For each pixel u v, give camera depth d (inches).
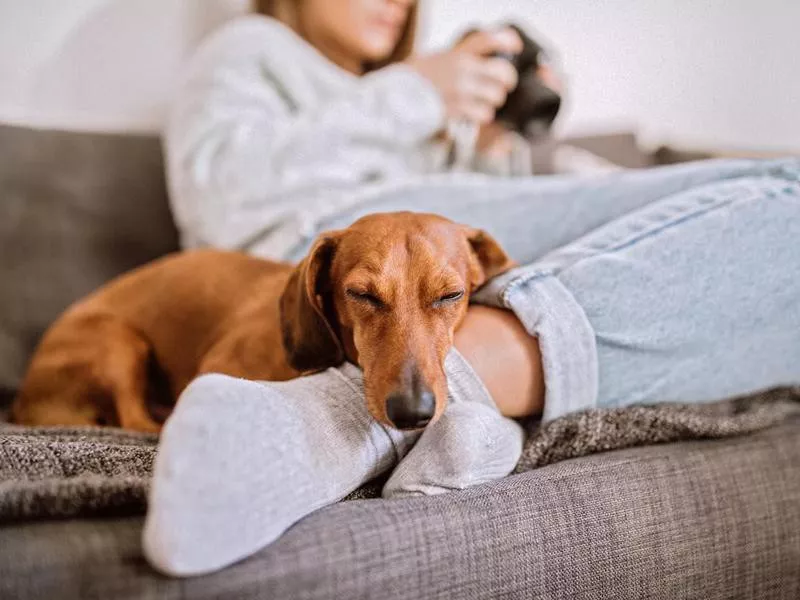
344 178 61.7
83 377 51.8
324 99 68.7
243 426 27.0
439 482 31.2
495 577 29.5
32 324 61.4
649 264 37.7
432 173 73.4
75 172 65.2
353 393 34.7
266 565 25.4
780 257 38.8
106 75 76.4
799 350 41.4
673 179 48.3
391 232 40.1
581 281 37.4
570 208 49.8
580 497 32.4
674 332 38.0
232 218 59.4
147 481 28.8
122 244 66.6
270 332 46.5
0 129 63.6
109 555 24.5
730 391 41.7
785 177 41.4
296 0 75.5
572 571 31.1
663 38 101.2
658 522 33.4
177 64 79.7
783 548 36.3
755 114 104.3
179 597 23.8
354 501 30.5
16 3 71.0
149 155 69.5
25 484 26.8
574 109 98.7
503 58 64.7
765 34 103.7
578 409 37.9
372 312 38.4
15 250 61.6
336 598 26.2
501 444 33.3
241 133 60.7
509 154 77.3
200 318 53.7
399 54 80.7
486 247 43.0
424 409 32.7
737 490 35.7
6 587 22.9
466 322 39.4
